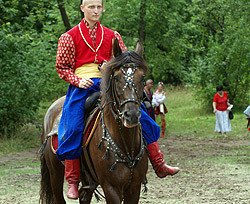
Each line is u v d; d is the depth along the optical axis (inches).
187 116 909.2
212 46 947.3
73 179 184.9
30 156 487.5
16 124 589.9
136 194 174.2
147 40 1181.1
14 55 572.7
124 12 1001.5
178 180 348.5
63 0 743.1
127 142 166.2
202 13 998.4
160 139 637.9
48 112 225.3
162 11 1114.1
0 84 553.9
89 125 180.4
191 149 533.0
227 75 929.5
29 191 314.5
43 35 681.0
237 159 450.3
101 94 166.4
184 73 1264.8
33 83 584.7
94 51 190.1
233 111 926.4
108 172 166.2
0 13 693.9
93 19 190.4
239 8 921.5
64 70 187.6
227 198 282.2
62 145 180.2
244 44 902.4
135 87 152.1
